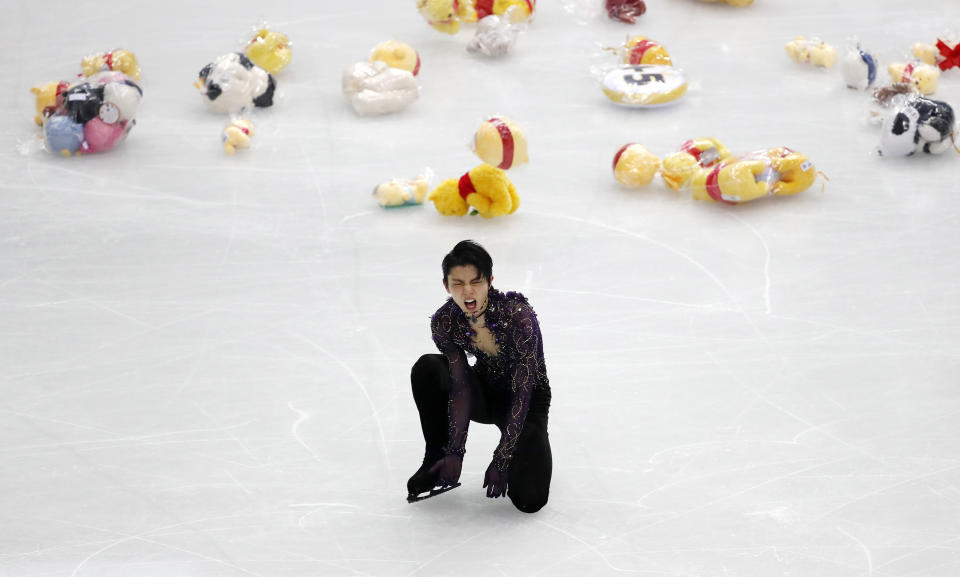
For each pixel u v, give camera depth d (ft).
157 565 43.14
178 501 47.11
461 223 73.00
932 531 43.98
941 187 75.82
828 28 107.34
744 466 48.44
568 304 62.54
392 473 48.70
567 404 53.26
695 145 77.97
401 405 53.78
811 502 45.98
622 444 50.21
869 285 63.57
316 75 98.89
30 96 94.53
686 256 67.82
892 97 85.71
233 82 89.20
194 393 55.01
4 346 59.16
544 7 116.06
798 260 66.80
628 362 56.75
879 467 48.06
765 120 88.12
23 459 49.98
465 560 43.09
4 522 45.78
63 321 61.62
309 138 86.53
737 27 108.68
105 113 82.53
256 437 51.44
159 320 61.67
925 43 99.45
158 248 69.87
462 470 48.73
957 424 50.88
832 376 55.01
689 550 43.27
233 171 80.89
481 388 46.24
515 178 79.46
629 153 76.95
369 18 112.98
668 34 106.93
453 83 96.84
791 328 59.41
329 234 71.61
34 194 77.25
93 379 56.29
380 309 62.49
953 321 59.57
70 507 46.78
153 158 83.20
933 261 66.03
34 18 113.91
